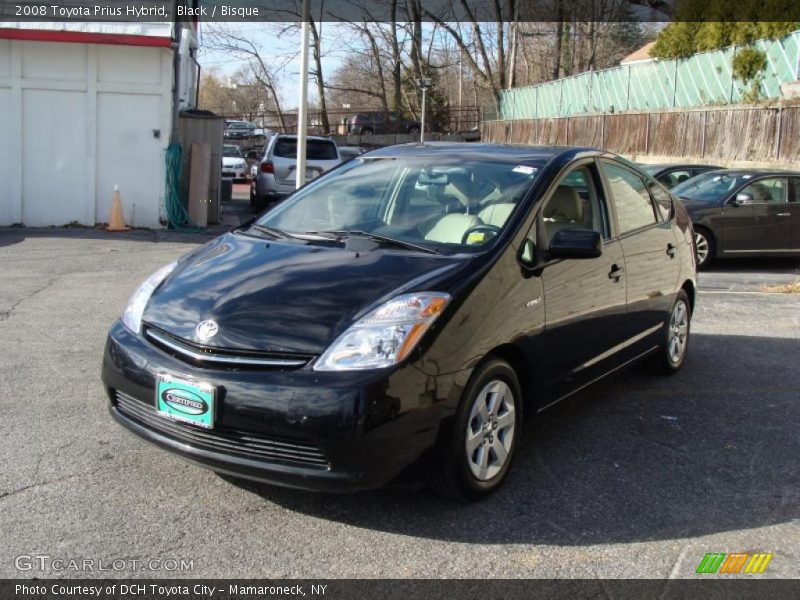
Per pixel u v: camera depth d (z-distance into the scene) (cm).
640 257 534
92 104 1436
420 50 4400
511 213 434
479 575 326
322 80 4344
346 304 365
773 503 400
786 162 1850
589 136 3019
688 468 441
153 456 430
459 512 379
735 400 561
